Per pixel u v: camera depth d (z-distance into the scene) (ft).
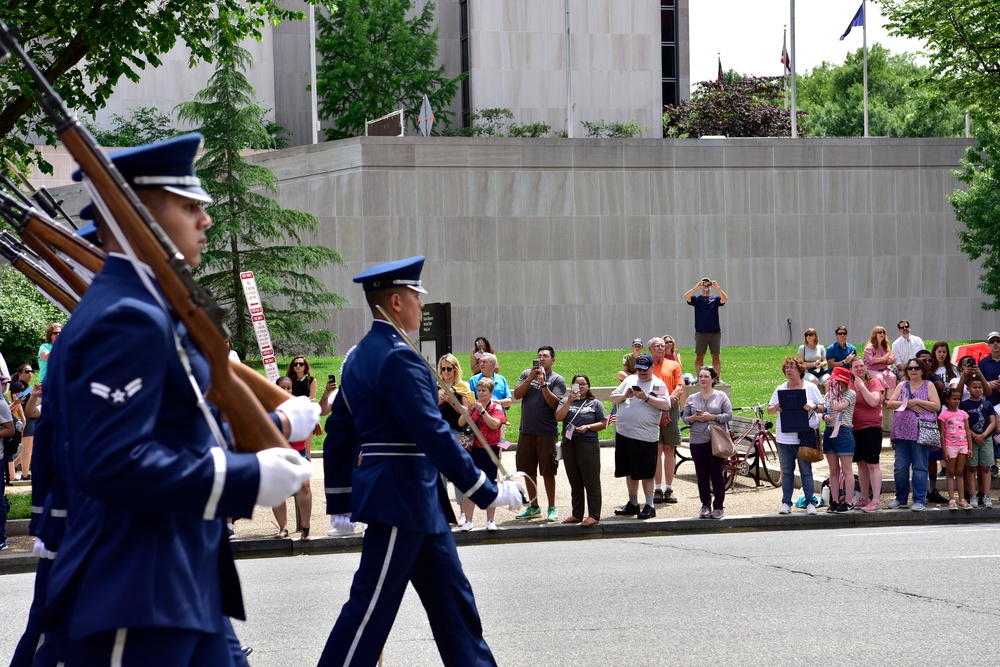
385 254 219.61
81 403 15.65
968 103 125.18
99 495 15.64
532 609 48.80
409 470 29.45
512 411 142.41
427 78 309.63
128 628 16.28
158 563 16.52
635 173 228.43
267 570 64.18
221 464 16.16
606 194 227.81
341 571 62.64
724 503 89.86
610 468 110.22
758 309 231.30
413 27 316.19
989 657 39.60
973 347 114.32
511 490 29.45
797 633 43.50
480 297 223.51
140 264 16.47
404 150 220.64
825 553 64.54
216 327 16.34
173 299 16.15
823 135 395.55
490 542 77.97
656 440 84.23
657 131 324.60
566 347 226.38
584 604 49.80
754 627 44.68
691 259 230.07
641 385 84.12
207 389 17.16
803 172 232.32
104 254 19.06
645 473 83.82
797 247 232.32
